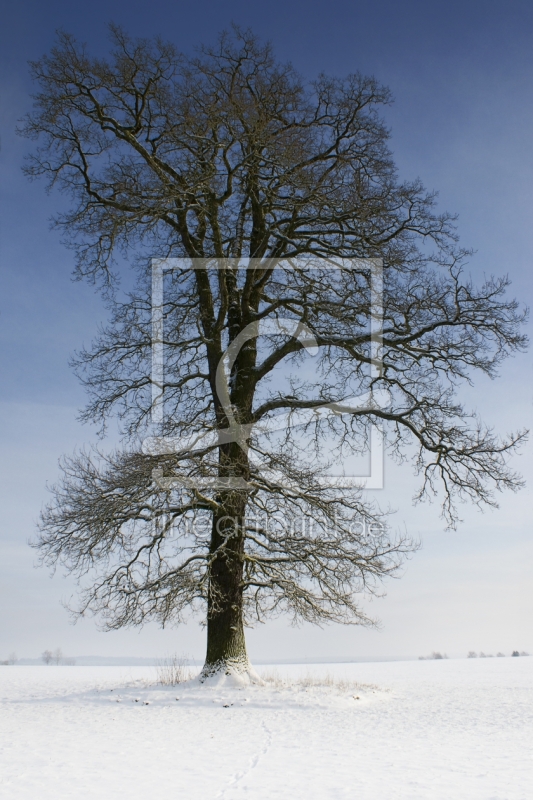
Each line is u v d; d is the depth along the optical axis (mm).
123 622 15398
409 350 17062
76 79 16812
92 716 12727
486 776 7754
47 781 7398
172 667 17078
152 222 16422
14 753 9078
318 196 16375
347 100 17281
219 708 13562
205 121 16094
